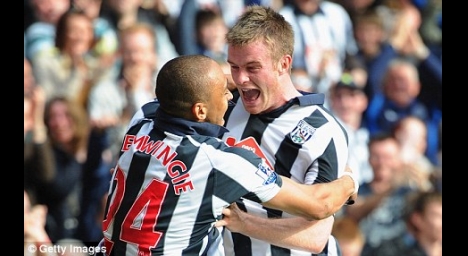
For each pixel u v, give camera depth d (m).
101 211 24.16
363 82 25.73
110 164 24.30
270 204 12.51
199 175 12.09
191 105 12.34
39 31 24.08
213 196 12.12
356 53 25.78
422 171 25.88
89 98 24.30
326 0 25.73
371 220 25.59
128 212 12.35
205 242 12.50
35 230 23.69
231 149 12.38
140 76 24.56
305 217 12.87
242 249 14.89
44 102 24.05
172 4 24.88
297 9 25.47
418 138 25.91
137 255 12.25
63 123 24.05
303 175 14.33
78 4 24.31
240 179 12.13
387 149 25.66
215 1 25.11
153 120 12.98
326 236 14.15
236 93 14.99
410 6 25.98
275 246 14.77
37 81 24.05
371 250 25.58
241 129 14.62
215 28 24.92
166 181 12.12
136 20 24.64
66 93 24.20
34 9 24.00
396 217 25.70
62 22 24.14
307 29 25.39
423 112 26.06
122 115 24.47
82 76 24.33
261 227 13.51
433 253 25.70
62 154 24.05
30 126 23.94
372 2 25.89
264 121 14.48
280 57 13.98
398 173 25.77
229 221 13.02
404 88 25.89
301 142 14.20
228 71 16.00
